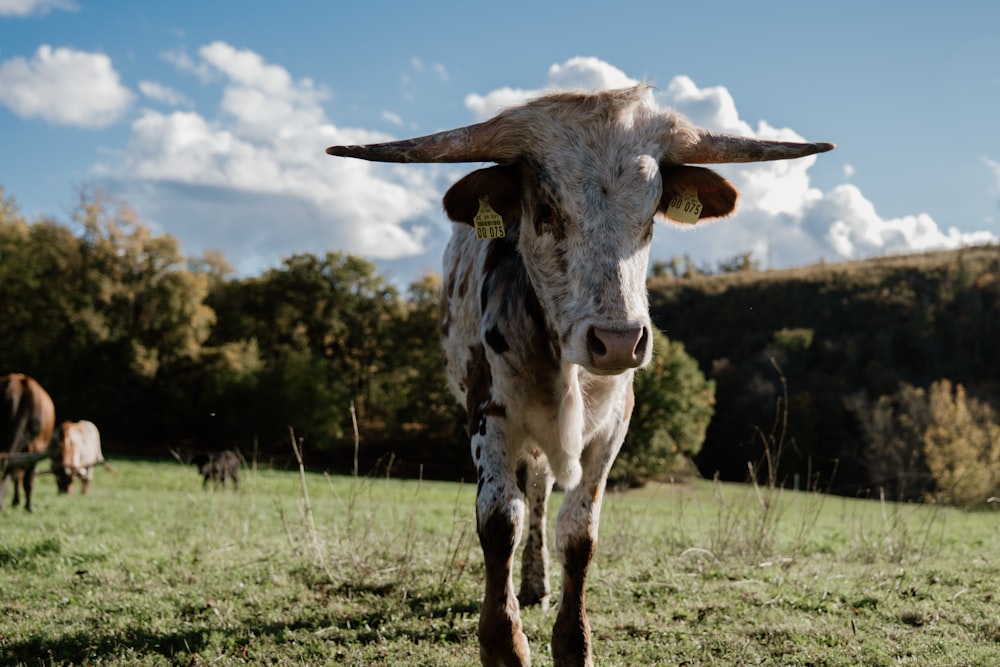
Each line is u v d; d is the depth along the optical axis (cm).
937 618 507
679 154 413
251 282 5716
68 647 485
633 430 3728
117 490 2109
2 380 1424
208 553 757
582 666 405
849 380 6225
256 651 472
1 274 5212
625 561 705
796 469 4025
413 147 402
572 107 402
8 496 1730
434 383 5066
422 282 5522
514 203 422
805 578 624
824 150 411
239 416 5028
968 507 1511
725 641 465
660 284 9500
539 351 424
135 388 5184
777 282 8694
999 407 4231
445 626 512
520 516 417
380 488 2256
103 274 5250
